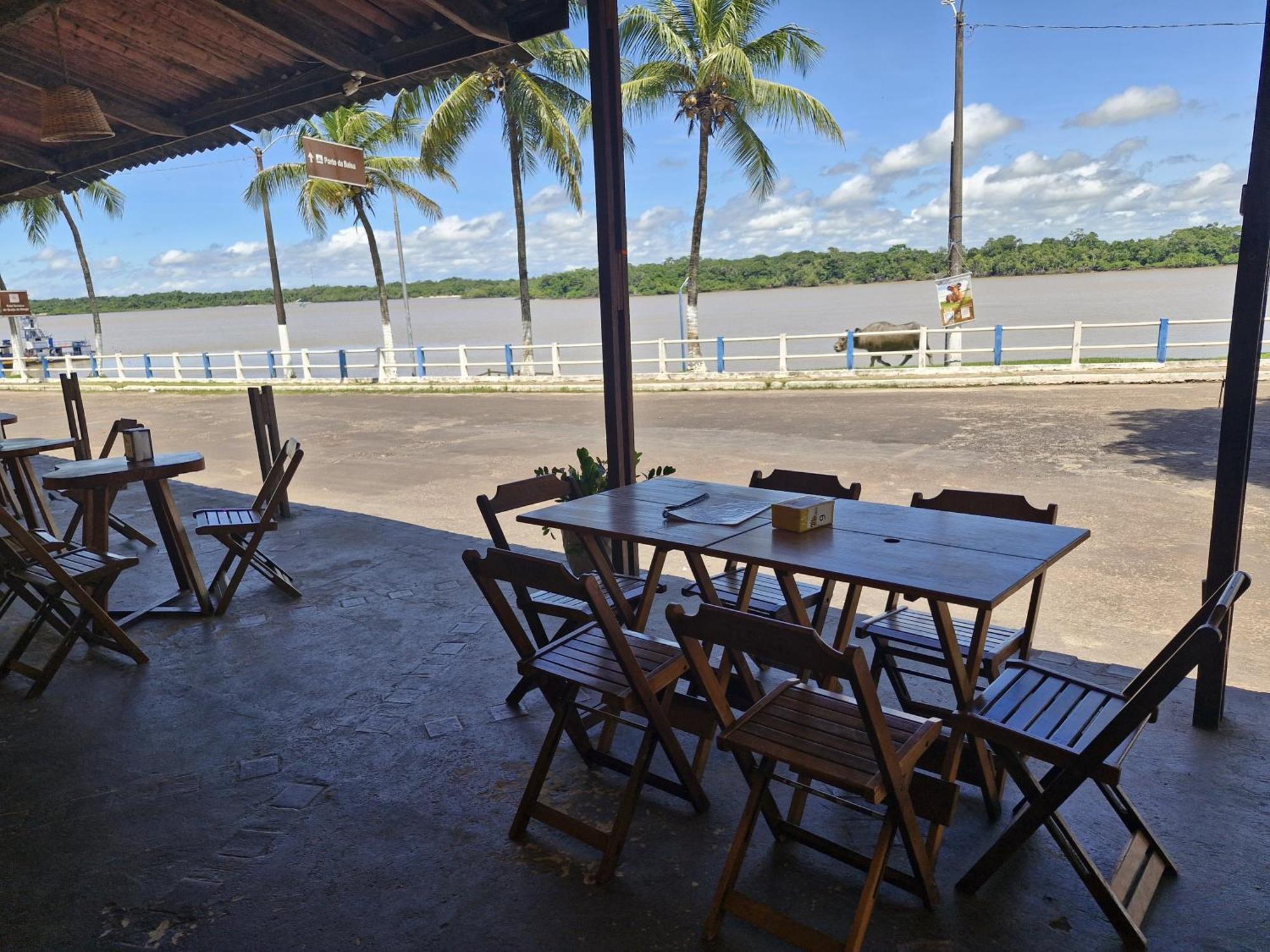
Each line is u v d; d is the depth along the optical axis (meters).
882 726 1.98
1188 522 6.21
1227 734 3.17
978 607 2.23
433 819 2.85
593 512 3.48
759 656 2.08
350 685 3.91
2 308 21.41
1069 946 2.18
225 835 2.79
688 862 2.58
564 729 3.06
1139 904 2.24
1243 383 2.97
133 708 3.73
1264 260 2.88
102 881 2.57
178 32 5.56
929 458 8.91
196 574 4.89
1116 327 14.76
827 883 2.46
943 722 2.33
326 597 5.14
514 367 21.36
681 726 2.89
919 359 17.14
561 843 2.69
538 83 19.30
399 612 4.85
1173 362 14.84
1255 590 4.82
